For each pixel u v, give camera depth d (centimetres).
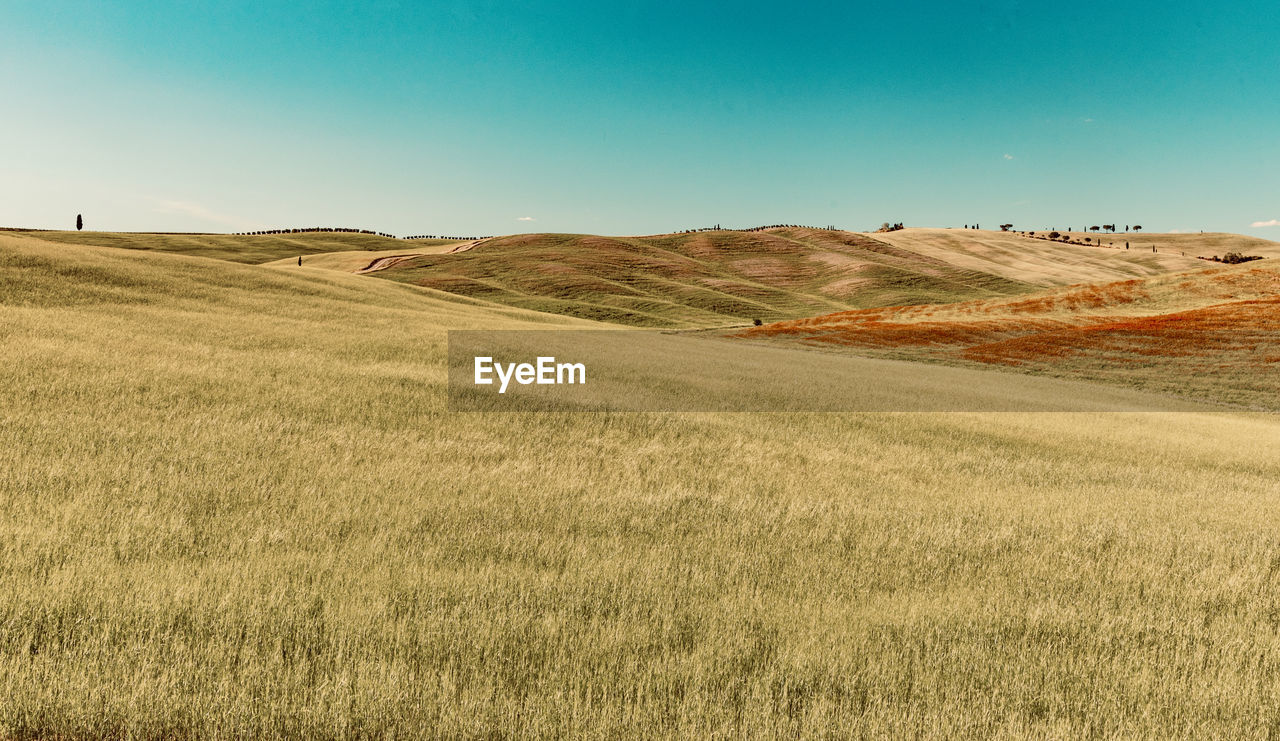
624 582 611
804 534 801
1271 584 701
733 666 477
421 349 2486
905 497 1027
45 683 413
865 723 420
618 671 464
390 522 749
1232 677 497
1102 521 935
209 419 1202
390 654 466
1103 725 441
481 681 441
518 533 736
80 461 903
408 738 389
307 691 416
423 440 1216
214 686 416
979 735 420
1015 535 841
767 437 1516
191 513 741
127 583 549
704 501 929
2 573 561
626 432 1426
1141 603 639
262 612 506
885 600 613
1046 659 511
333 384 1659
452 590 569
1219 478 1388
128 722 388
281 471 927
